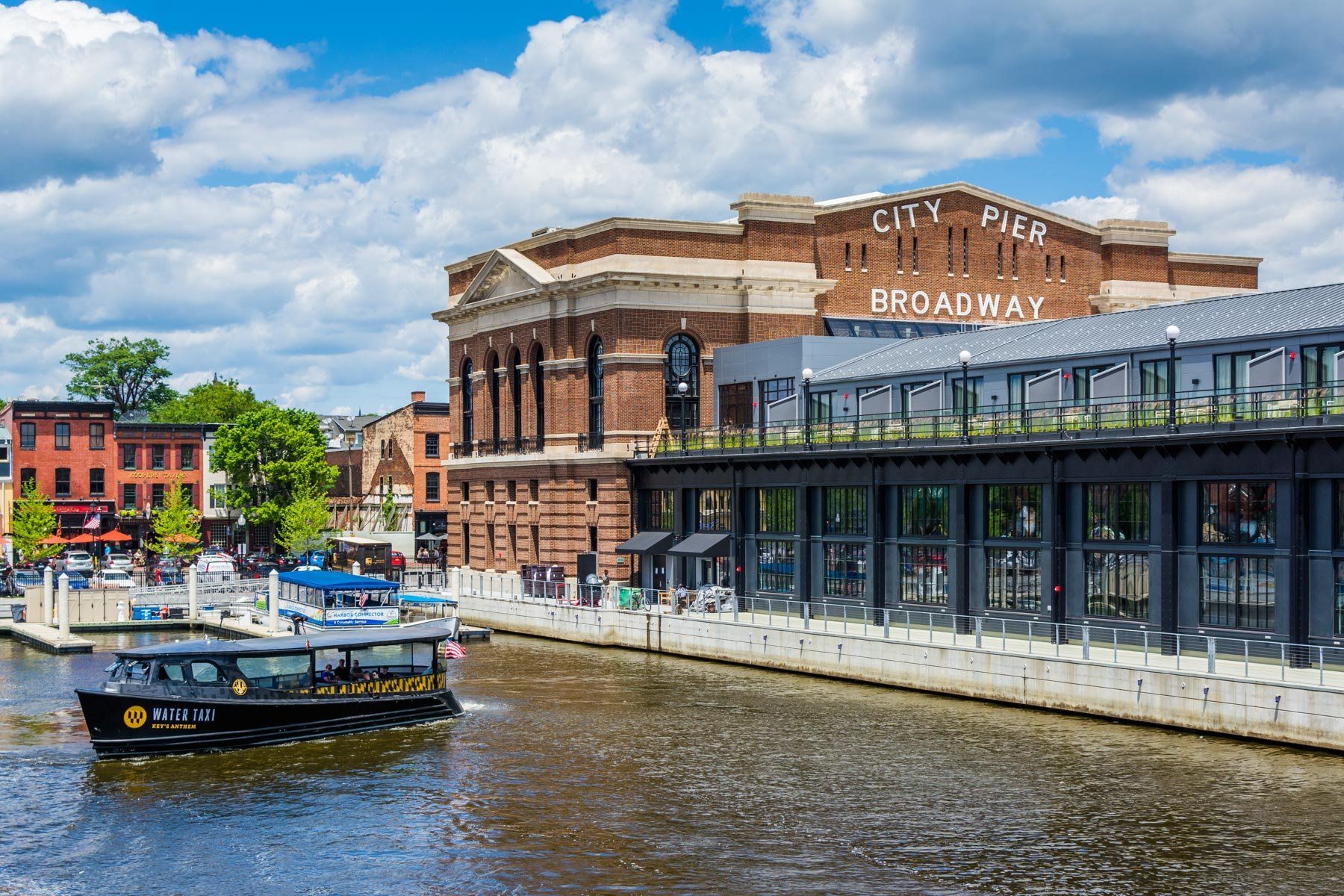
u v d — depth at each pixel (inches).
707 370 3331.7
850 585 2674.7
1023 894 1318.9
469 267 3993.6
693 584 3120.1
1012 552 2345.0
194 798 1672.0
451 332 4013.3
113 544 5009.8
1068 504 2251.5
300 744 1948.8
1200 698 1846.7
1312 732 1728.6
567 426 3432.6
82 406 4992.6
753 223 3348.9
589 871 1401.3
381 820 1578.5
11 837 1530.5
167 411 6599.4
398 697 2034.9
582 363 3385.8
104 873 1421.0
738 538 2933.1
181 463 5137.8
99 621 3326.8
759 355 3189.0
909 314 3533.5
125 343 7012.8
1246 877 1347.2
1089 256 3772.1
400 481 5280.5
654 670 2539.4
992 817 1540.4
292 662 1991.9
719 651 2640.3
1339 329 2066.9
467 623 3400.6
